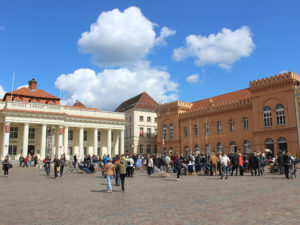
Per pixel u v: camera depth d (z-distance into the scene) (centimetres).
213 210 980
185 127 6612
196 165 2788
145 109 8444
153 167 2981
